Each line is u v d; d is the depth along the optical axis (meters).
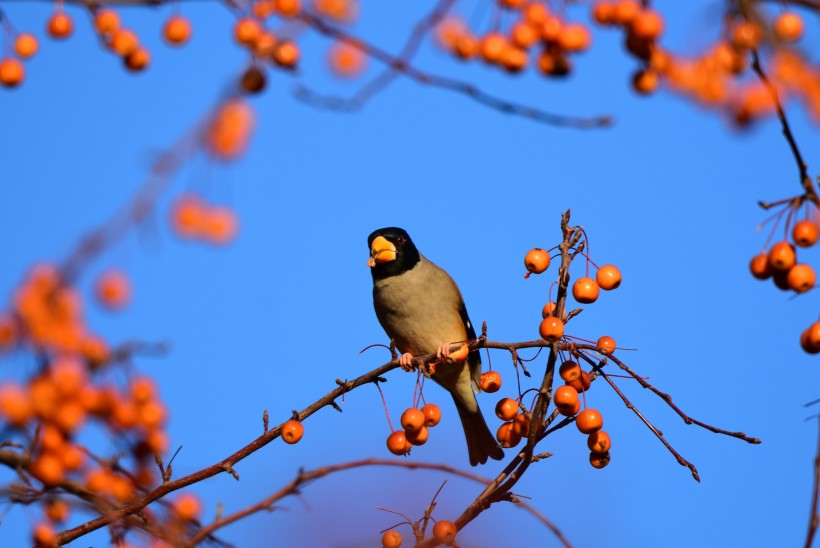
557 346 9.04
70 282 4.60
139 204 4.45
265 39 6.25
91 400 6.17
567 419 9.12
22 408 5.80
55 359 5.61
